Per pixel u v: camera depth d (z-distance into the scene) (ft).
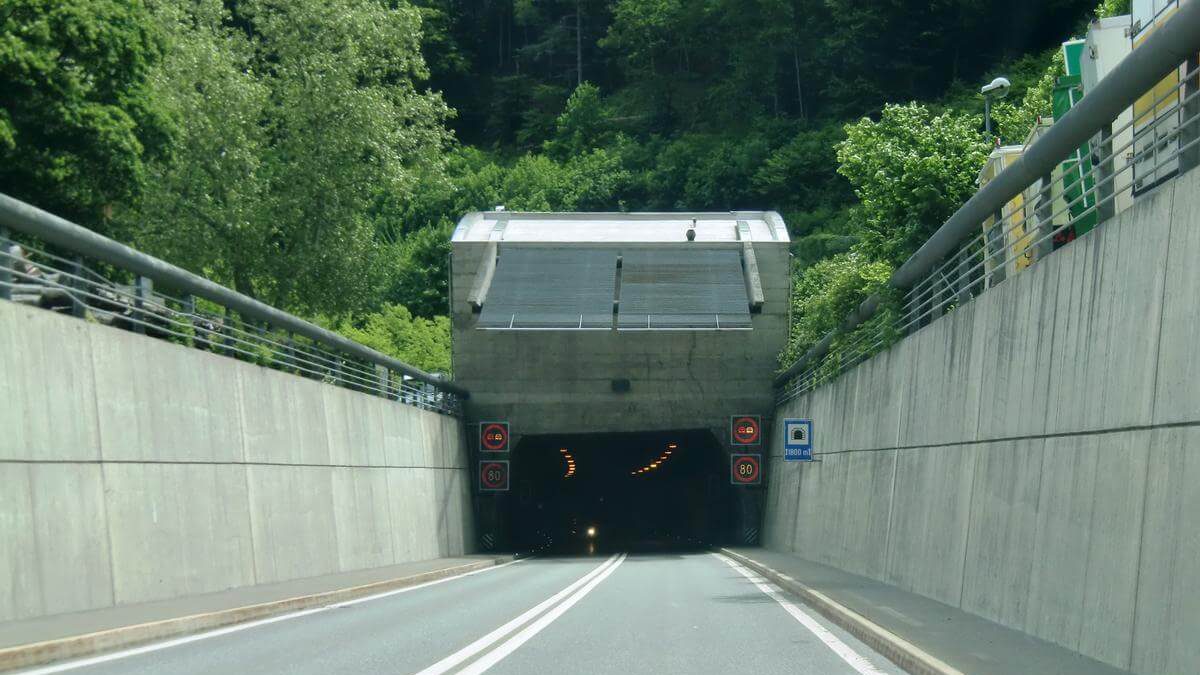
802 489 125.90
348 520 98.68
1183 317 33.68
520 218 171.94
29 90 88.74
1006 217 60.54
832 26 360.69
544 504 250.16
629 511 299.58
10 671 34.68
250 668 35.14
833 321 114.52
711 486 213.46
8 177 89.81
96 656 38.78
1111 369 39.17
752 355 158.40
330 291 146.61
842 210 305.53
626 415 160.25
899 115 107.55
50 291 61.41
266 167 148.56
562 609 58.08
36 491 52.08
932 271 79.20
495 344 157.17
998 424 52.90
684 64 408.46
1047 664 34.24
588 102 394.73
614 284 159.53
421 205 345.72
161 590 62.95
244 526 75.92
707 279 159.53
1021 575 46.68
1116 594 36.50
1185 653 31.09
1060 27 332.80
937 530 62.80
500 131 420.36
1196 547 31.01
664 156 350.64
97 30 93.20
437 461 136.36
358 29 144.15
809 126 344.08
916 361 72.95
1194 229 33.53
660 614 54.90
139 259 67.67
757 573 97.25
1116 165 63.67
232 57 143.23
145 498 62.39
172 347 67.97
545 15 454.81
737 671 34.68
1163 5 58.29
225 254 141.49
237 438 76.33
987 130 113.39
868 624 43.80
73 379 56.49
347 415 101.04
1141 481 35.55
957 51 342.85
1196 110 37.42
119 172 94.99
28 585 50.44
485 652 39.24
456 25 449.48
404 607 60.75
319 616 55.36
